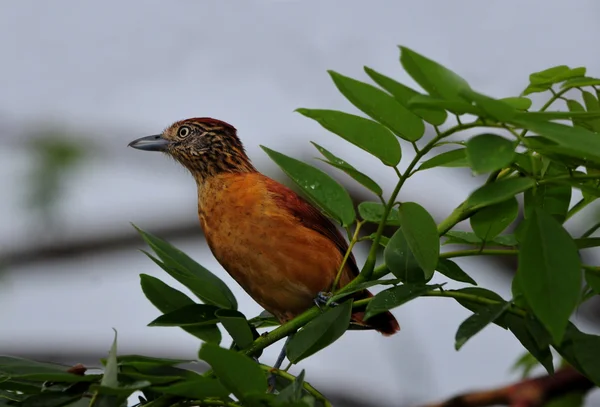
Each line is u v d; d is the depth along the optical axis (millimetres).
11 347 16859
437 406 11555
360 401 15719
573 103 8312
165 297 9367
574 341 7742
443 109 6777
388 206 8031
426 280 8086
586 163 7504
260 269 11906
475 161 6277
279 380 10078
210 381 7340
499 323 8375
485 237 8352
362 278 8742
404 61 6543
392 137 7562
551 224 6793
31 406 8172
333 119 7461
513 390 11320
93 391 7641
